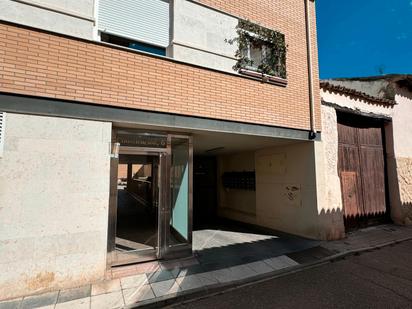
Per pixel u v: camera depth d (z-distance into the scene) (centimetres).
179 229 534
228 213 1002
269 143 710
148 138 505
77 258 381
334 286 403
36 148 368
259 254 543
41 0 396
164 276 430
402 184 872
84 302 346
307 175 672
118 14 472
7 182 348
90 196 396
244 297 373
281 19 652
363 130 832
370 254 557
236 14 584
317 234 640
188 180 547
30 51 373
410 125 950
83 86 400
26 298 344
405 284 408
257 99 575
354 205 763
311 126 655
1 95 354
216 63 543
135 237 574
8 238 343
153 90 455
